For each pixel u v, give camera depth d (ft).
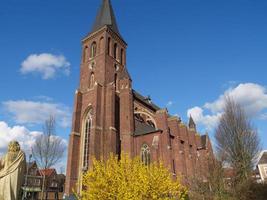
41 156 157.17
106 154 151.12
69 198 139.64
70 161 152.97
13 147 24.17
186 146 209.97
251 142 147.54
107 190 59.31
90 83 188.55
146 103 208.85
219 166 126.00
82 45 211.41
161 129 170.30
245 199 114.21
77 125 167.53
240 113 155.94
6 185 22.27
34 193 240.12
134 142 163.43
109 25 204.95
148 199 58.90
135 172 62.69
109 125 159.53
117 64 200.03
